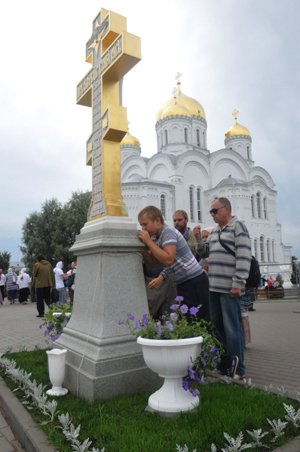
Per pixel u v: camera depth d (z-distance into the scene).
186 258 3.55
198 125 42.75
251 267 5.28
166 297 3.89
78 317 3.75
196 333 2.77
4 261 53.22
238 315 4.14
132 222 3.65
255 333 7.46
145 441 2.22
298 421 2.47
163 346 2.58
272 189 41.50
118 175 3.83
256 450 2.17
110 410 2.78
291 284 21.53
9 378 3.99
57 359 3.29
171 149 39.81
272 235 39.50
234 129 46.03
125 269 3.46
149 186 33.41
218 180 39.91
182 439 2.21
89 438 2.39
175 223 5.04
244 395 3.00
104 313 3.26
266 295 16.44
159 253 3.25
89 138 4.25
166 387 2.78
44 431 2.58
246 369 4.60
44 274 11.23
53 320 4.50
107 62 3.76
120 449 2.15
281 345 6.10
